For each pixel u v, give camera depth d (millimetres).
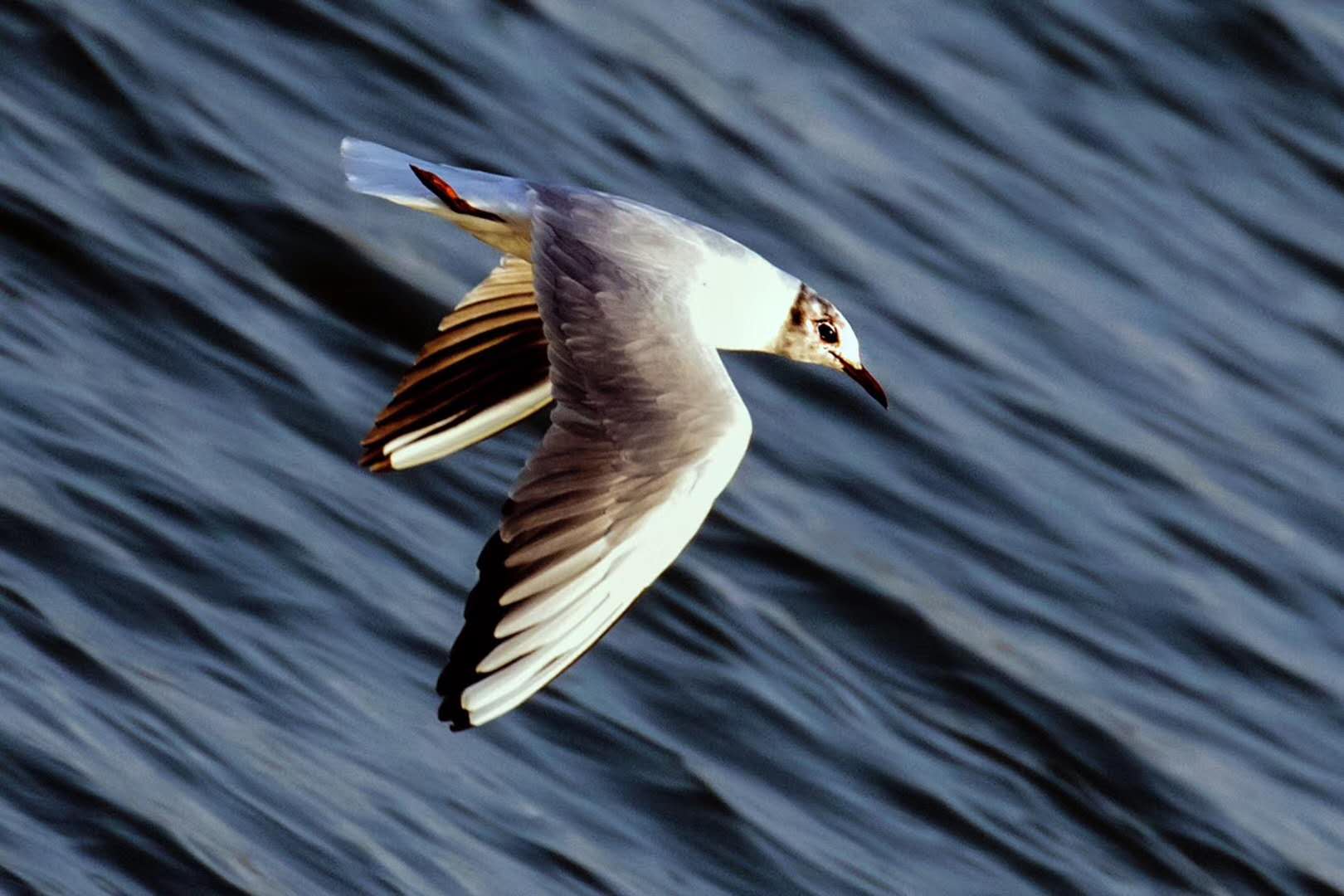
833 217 18281
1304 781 14477
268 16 18531
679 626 14148
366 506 14312
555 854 12164
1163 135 20734
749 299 8711
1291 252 19938
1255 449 17547
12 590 12773
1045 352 17719
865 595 14812
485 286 8953
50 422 14164
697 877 12445
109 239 15938
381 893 11531
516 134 18109
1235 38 21938
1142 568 15867
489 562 7027
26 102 17047
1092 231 19281
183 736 12148
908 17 20969
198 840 11531
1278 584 16094
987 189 19266
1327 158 21125
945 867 13062
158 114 17250
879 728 13938
